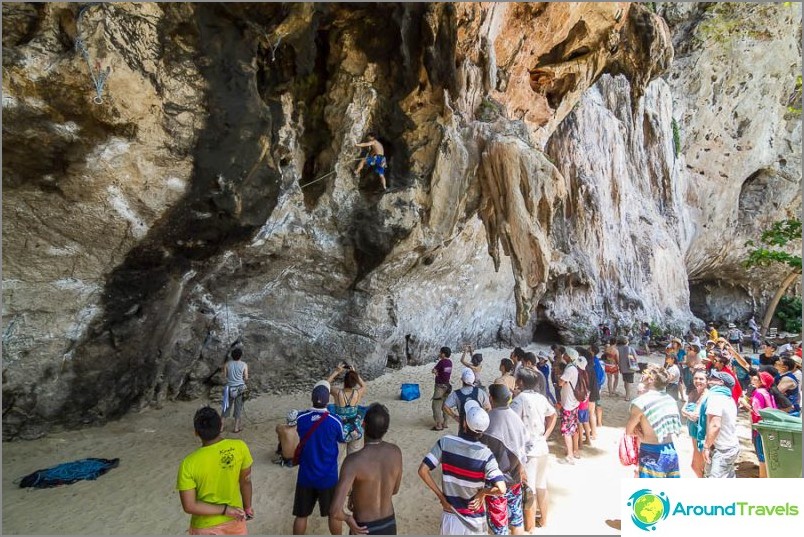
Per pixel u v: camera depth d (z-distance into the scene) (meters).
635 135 25.91
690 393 8.60
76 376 8.22
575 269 20.91
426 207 11.41
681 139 28.11
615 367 12.50
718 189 28.58
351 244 11.46
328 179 10.84
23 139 5.82
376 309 13.06
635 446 4.91
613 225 23.12
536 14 12.62
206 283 9.95
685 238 27.39
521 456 4.51
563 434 7.59
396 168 11.55
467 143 11.40
